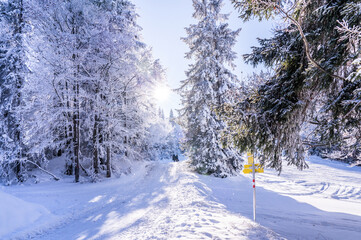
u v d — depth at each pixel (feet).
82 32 51.55
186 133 67.36
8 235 20.62
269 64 19.39
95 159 54.54
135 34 59.77
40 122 48.91
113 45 50.57
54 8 46.91
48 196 35.65
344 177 64.90
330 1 11.83
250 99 18.51
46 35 47.60
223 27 62.44
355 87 12.71
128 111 61.87
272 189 46.96
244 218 23.68
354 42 11.00
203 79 60.59
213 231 17.93
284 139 17.30
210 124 58.39
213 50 62.28
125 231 20.93
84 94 50.29
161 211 27.53
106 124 56.08
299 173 71.41
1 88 50.29
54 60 46.75
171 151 189.67
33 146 51.70
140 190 43.04
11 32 48.57
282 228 21.07
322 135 14.71
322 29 13.43
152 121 74.69
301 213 28.14
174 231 18.58
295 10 12.03
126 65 56.44
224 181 52.16
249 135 17.71
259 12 12.45
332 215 27.55
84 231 22.07
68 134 58.39
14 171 49.08
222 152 56.75
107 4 59.47
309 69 12.70
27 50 47.88
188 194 36.17
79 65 50.80
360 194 43.34
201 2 65.05
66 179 51.42
